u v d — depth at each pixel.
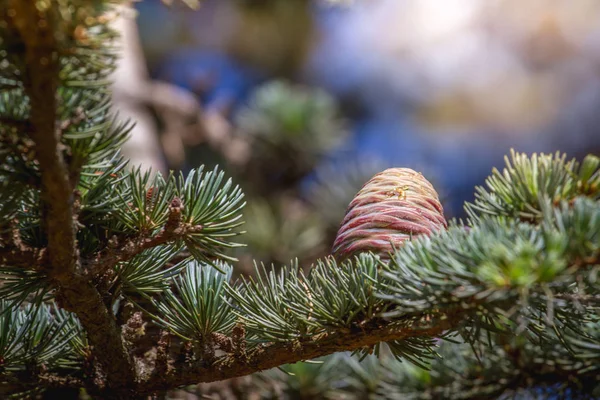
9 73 0.46
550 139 1.58
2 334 0.56
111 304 0.54
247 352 0.55
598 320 0.55
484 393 0.65
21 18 0.45
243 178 1.56
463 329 0.52
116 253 0.52
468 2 1.59
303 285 0.55
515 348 0.63
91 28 0.48
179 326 0.56
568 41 1.49
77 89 0.49
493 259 0.48
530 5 1.50
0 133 0.48
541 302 0.51
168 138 1.46
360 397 0.70
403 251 0.51
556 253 0.47
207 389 0.66
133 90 1.34
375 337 0.52
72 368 0.58
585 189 0.56
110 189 0.53
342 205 1.40
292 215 1.41
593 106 1.52
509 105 1.58
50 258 0.50
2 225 0.50
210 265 0.55
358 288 0.53
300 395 0.71
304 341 0.54
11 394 0.56
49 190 0.48
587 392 0.62
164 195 0.53
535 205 0.56
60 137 0.48
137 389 0.56
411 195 0.55
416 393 0.67
